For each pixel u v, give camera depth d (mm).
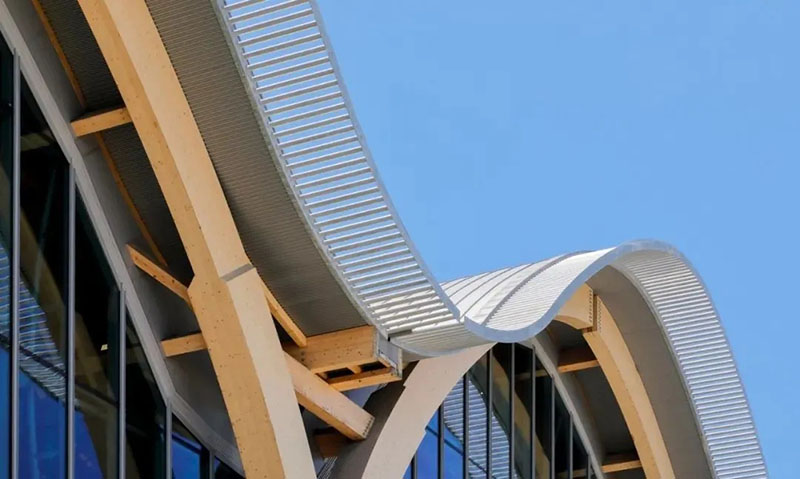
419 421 22656
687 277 27094
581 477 29359
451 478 24641
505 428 26609
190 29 17250
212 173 18172
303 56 17547
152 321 18859
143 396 18562
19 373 16594
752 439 28938
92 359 17812
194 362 19562
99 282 18172
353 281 19469
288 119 17969
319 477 21156
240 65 17391
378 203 18672
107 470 17734
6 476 16203
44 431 16844
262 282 19375
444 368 23578
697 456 29547
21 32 17344
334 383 20438
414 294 19656
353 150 18250
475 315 23406
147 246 18984
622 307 27781
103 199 18375
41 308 17094
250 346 18203
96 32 16859
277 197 18516
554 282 24172
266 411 18344
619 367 28156
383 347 20016
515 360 27391
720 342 28031
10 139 16953
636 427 28859
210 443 19578
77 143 18000
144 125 17375
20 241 16938
